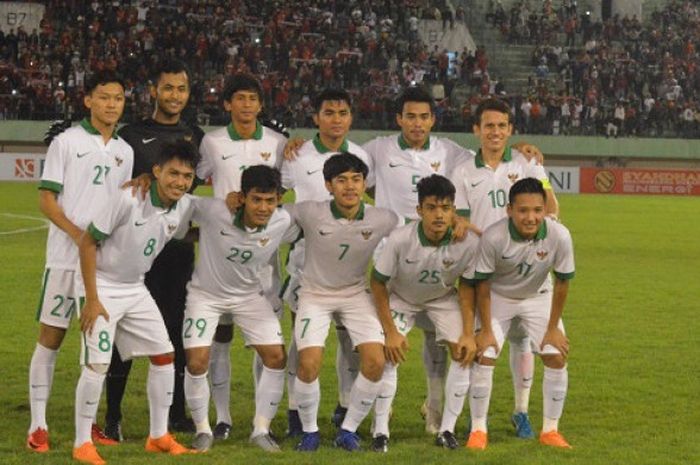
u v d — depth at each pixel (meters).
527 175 7.94
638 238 23.48
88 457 6.60
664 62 45.72
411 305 7.52
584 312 13.46
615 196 38.56
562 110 41.66
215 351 7.50
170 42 40.47
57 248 7.15
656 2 51.72
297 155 7.94
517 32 47.44
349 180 7.09
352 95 39.94
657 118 42.28
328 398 8.77
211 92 37.41
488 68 46.28
